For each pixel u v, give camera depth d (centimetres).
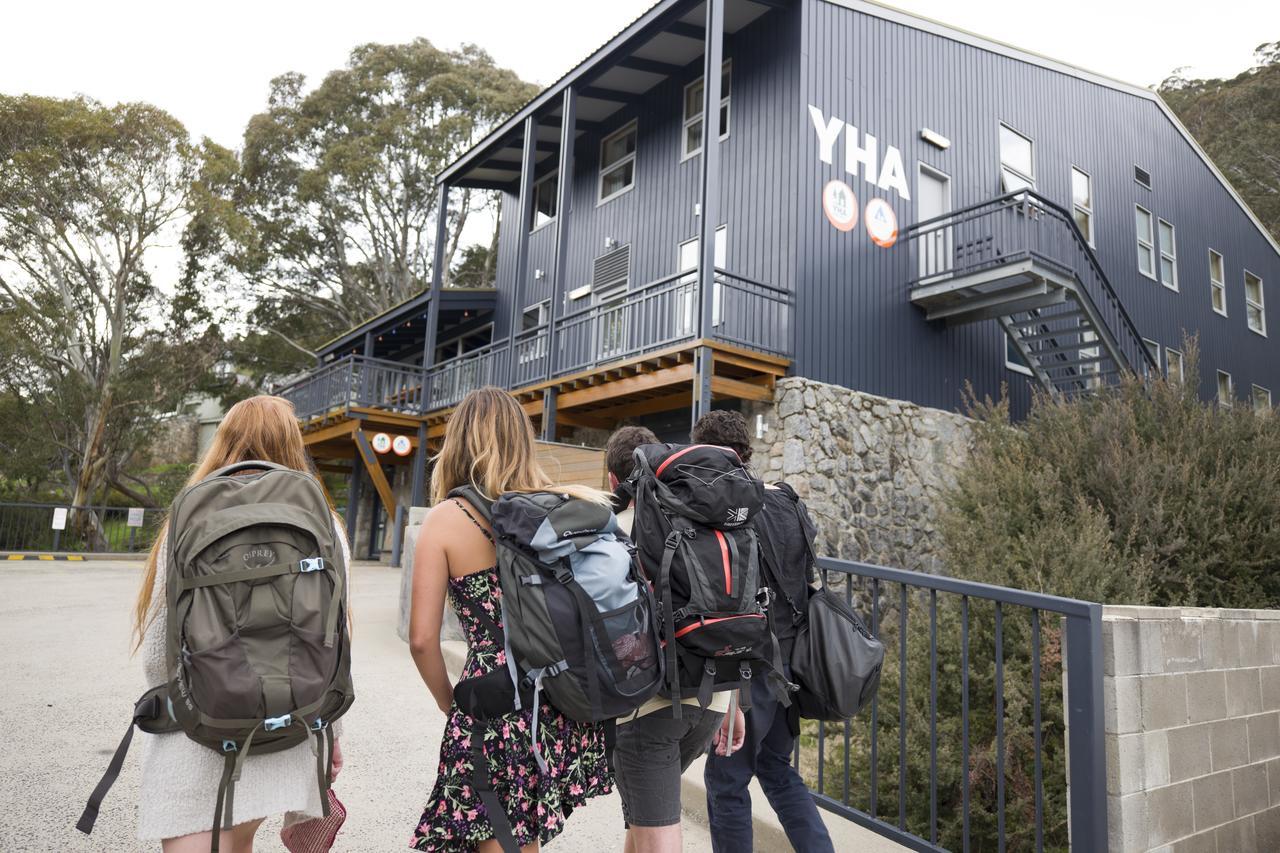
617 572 174
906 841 281
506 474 193
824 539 941
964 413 1166
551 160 1627
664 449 217
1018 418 1259
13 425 2236
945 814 407
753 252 1090
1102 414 732
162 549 174
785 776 245
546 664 166
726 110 1184
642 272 1319
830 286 1041
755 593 205
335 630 171
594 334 1120
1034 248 1101
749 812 237
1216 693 289
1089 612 237
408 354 2197
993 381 1230
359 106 3036
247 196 2823
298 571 165
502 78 3122
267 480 175
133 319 2409
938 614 483
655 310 1155
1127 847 242
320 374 1705
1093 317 1086
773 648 215
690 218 1234
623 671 170
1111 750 245
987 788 403
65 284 2288
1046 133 1399
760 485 212
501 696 171
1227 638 300
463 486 192
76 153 2194
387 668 569
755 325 1054
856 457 1004
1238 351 1777
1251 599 611
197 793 165
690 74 1280
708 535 204
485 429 198
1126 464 655
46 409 2239
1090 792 232
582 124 1487
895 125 1160
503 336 1717
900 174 1155
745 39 1164
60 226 2208
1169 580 612
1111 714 246
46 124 2169
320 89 2989
